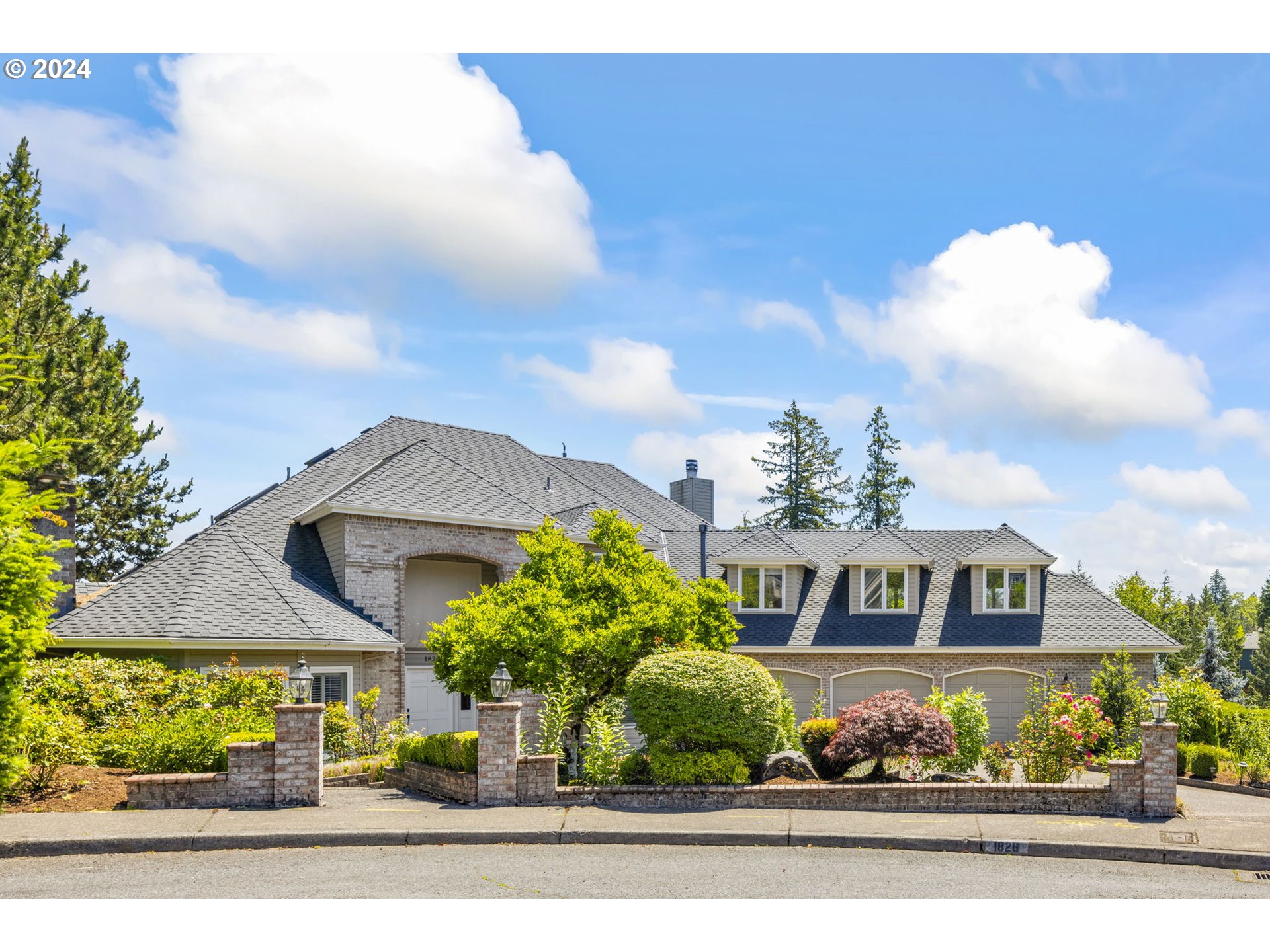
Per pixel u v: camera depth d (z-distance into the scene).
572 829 12.50
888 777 16.77
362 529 23.78
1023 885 10.59
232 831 11.98
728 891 10.03
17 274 26.03
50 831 11.76
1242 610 116.50
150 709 17.39
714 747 15.53
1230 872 11.48
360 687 22.70
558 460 36.91
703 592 20.19
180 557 22.03
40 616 12.31
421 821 12.77
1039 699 28.70
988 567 31.14
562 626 16.91
